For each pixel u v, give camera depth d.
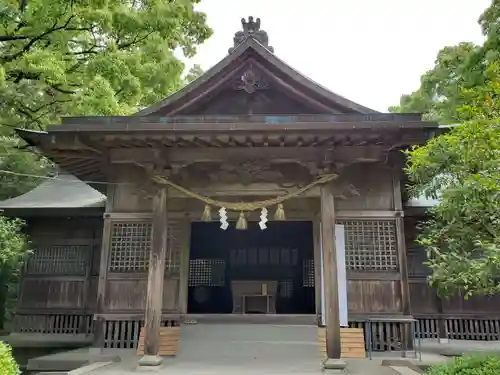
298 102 9.22
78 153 8.43
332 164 7.78
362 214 8.70
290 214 9.59
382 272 8.51
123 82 12.73
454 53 17.61
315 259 9.46
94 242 12.15
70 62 13.88
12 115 14.80
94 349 8.57
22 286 12.02
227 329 9.27
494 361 5.32
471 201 5.30
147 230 9.09
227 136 7.39
